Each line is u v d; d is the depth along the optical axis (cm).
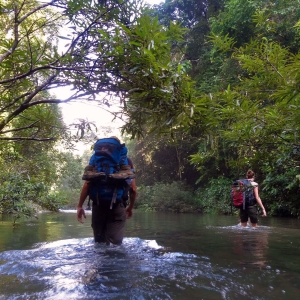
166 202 1666
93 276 191
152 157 2100
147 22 195
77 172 2077
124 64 198
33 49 226
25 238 404
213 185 1578
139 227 578
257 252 284
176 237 405
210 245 329
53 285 174
